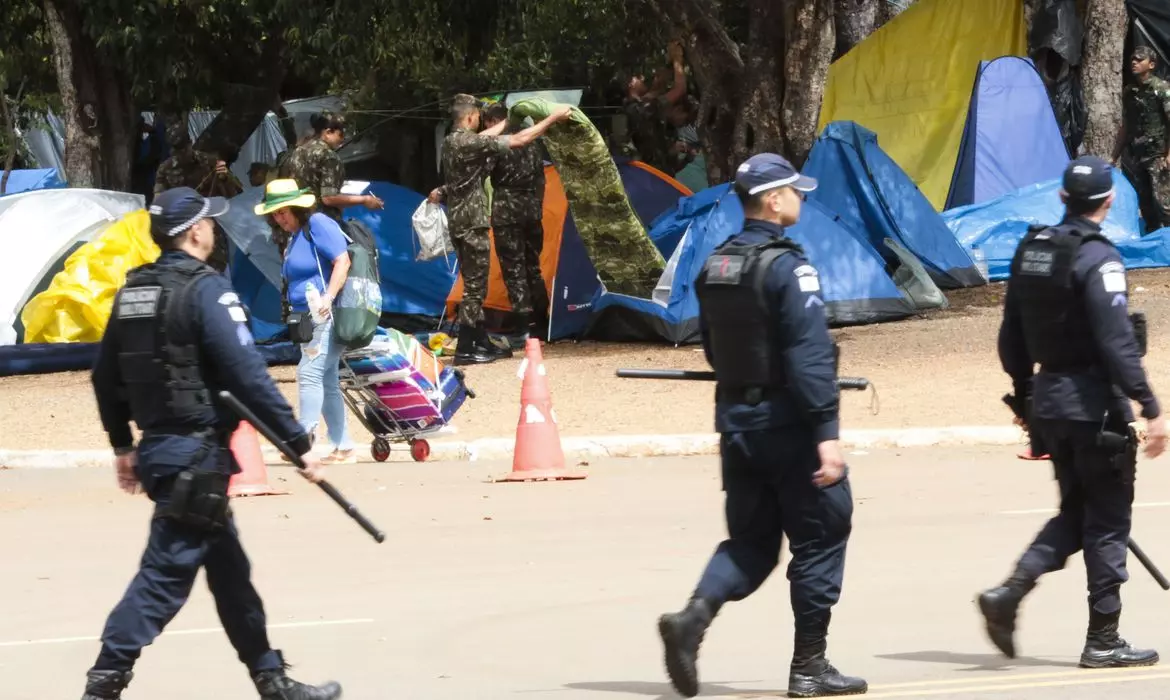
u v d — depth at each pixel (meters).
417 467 26.92
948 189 49.88
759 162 12.48
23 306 41.97
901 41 52.75
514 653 14.66
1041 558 13.65
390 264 46.47
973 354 35.47
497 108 39.59
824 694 12.56
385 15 49.47
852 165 44.53
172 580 11.63
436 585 17.88
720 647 14.96
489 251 38.12
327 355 26.20
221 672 14.22
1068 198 13.52
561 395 33.09
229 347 11.58
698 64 45.44
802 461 12.20
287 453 11.81
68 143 52.78
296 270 25.92
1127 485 13.45
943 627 15.35
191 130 68.06
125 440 12.34
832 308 40.56
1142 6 50.41
